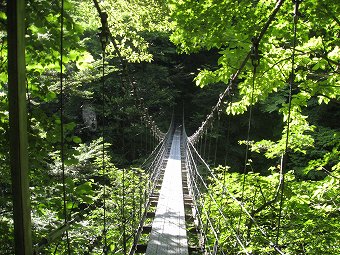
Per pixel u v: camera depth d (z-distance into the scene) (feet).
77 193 7.95
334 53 14.28
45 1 6.48
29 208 3.45
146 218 20.99
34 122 7.89
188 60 84.33
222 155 57.93
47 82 8.23
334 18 12.04
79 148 18.57
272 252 13.17
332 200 13.52
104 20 7.29
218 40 13.53
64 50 7.48
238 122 57.88
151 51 65.31
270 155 16.84
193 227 19.30
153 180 29.19
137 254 15.98
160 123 75.61
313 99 35.60
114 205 18.17
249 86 15.37
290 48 13.94
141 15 17.44
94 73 19.19
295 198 13.74
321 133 24.49
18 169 3.35
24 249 3.38
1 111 7.77
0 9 6.10
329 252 12.73
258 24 12.97
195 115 80.94
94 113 46.91
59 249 9.04
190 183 29.35
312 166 14.69
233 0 12.64
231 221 15.12
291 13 12.66
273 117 54.75
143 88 63.41
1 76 7.55
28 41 6.92
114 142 46.85
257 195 15.67
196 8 13.15
